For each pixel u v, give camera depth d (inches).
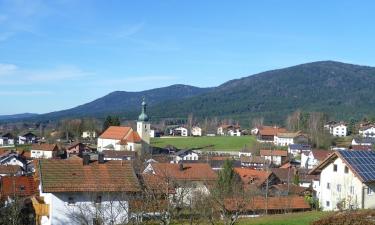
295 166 6166.3
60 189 2191.2
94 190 2191.2
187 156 6515.8
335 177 2605.8
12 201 2374.5
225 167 3095.5
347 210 2106.3
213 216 2066.9
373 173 2469.2
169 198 1921.8
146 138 7721.5
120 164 2401.6
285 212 2659.9
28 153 6786.4
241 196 2374.5
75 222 2193.7
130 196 2044.8
